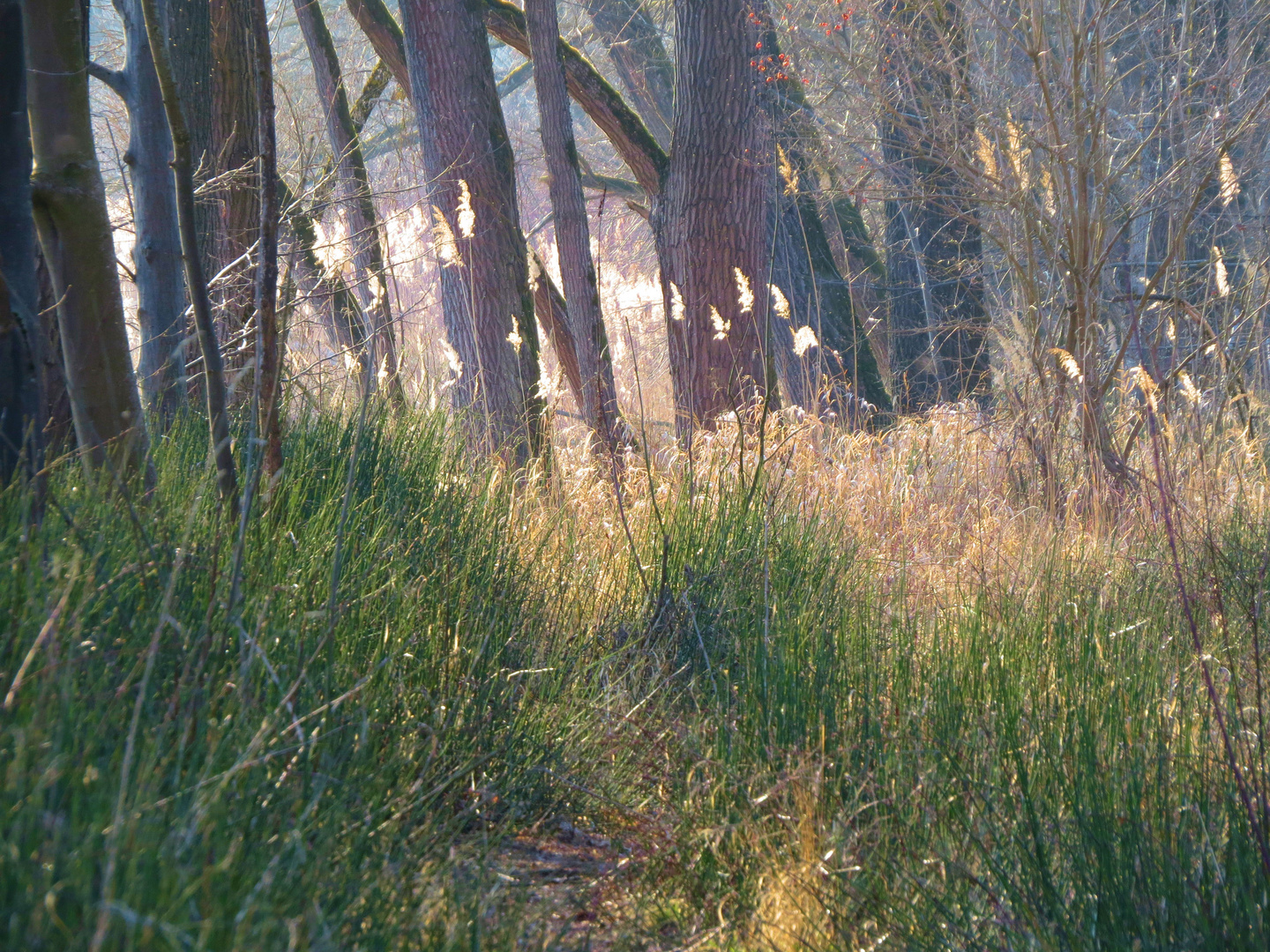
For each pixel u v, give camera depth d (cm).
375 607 270
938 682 274
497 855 225
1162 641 323
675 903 213
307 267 645
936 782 236
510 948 173
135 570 214
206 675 195
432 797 224
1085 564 416
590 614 361
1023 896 197
